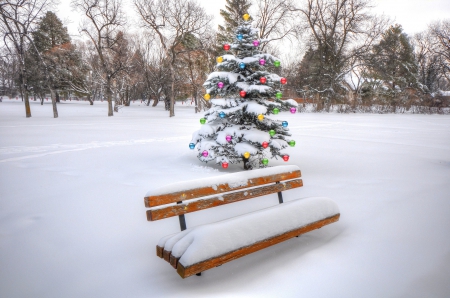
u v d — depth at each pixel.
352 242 3.48
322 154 9.80
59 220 4.21
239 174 3.55
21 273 2.93
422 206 4.75
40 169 7.26
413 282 2.68
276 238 2.96
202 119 6.82
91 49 45.84
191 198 3.07
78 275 2.88
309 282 2.67
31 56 29.23
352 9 38.34
